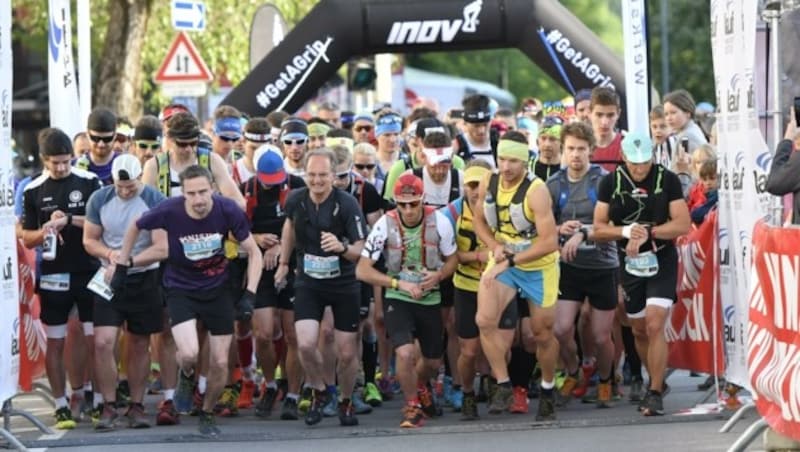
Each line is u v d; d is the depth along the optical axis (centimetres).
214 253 1964
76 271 2116
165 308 2130
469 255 2039
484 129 2362
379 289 2302
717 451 1811
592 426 2027
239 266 2161
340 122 3294
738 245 1967
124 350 2330
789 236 1562
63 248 2109
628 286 2064
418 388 2125
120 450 1925
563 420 2053
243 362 2309
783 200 1898
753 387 1703
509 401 2059
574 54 3109
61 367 2134
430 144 2119
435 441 1939
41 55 7250
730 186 1991
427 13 3139
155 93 5156
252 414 2262
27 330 2078
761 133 2009
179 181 2112
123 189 2027
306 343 2036
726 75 1983
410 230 2016
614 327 2253
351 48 3181
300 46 3172
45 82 7225
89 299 2127
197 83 3484
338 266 2039
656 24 7794
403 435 2000
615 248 2136
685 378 2600
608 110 2302
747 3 1895
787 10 1925
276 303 2195
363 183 2245
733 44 1953
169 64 3484
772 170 1647
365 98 4631
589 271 2125
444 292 2200
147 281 2061
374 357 2327
